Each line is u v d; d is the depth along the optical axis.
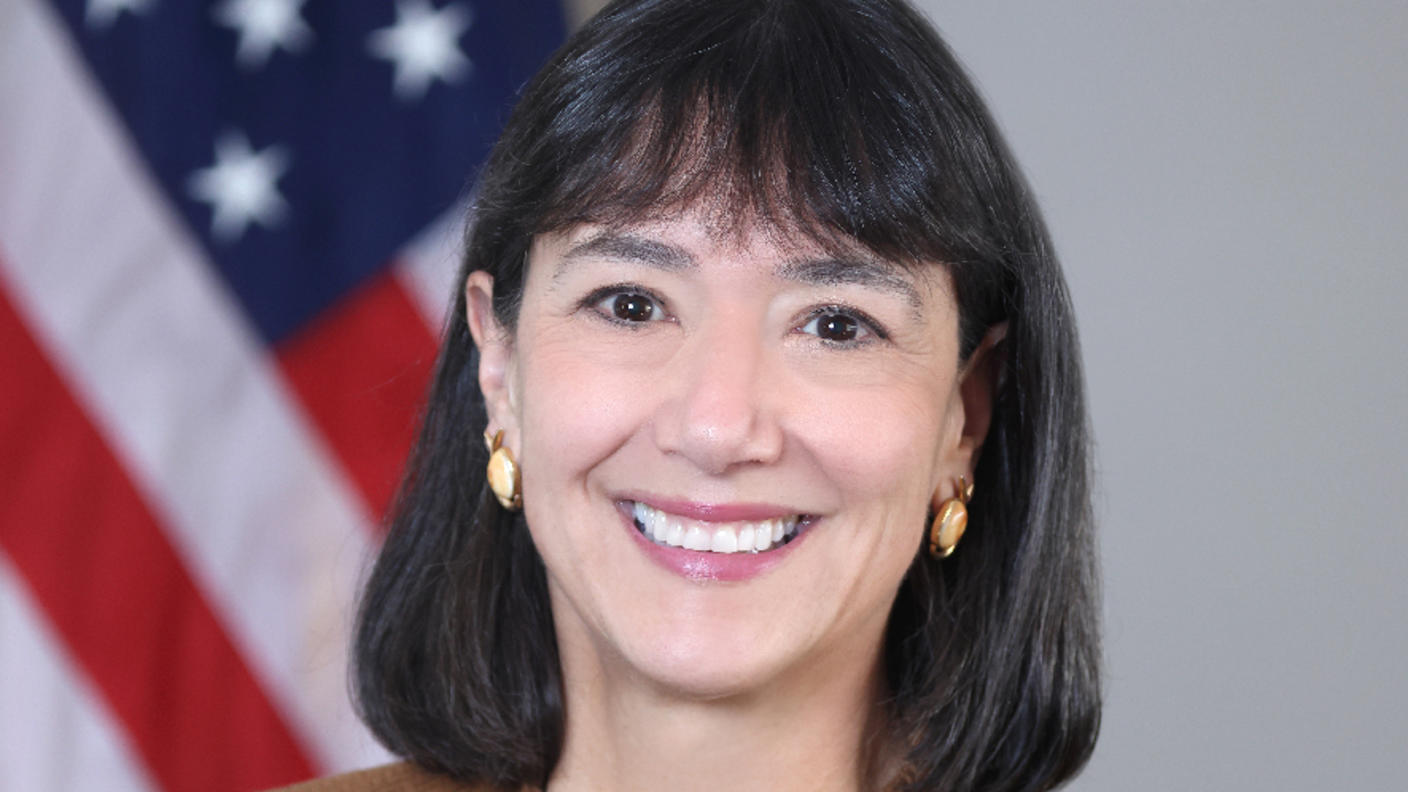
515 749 1.82
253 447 2.94
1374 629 3.34
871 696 1.77
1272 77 3.38
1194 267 3.41
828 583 1.59
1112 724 3.40
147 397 2.90
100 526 2.88
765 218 1.50
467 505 1.87
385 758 2.95
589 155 1.54
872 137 1.53
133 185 2.92
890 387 1.56
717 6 1.57
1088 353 3.43
